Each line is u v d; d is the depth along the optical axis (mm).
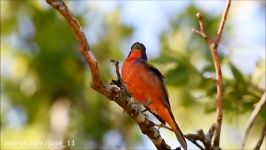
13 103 16531
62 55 16203
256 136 11789
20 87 16578
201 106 12938
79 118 15625
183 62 11375
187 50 12922
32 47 16969
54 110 15945
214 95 11031
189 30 14016
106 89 7078
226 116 11602
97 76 6918
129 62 8586
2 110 16469
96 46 16000
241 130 12086
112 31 16141
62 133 15195
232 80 10828
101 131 15133
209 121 14023
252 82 11094
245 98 10719
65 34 16312
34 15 16938
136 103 7914
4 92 16609
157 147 7652
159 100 8344
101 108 15453
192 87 11367
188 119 13805
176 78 11289
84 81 16172
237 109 10703
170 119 8297
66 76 16188
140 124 7449
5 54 17047
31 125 15961
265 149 13555
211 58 11406
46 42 16312
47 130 15688
